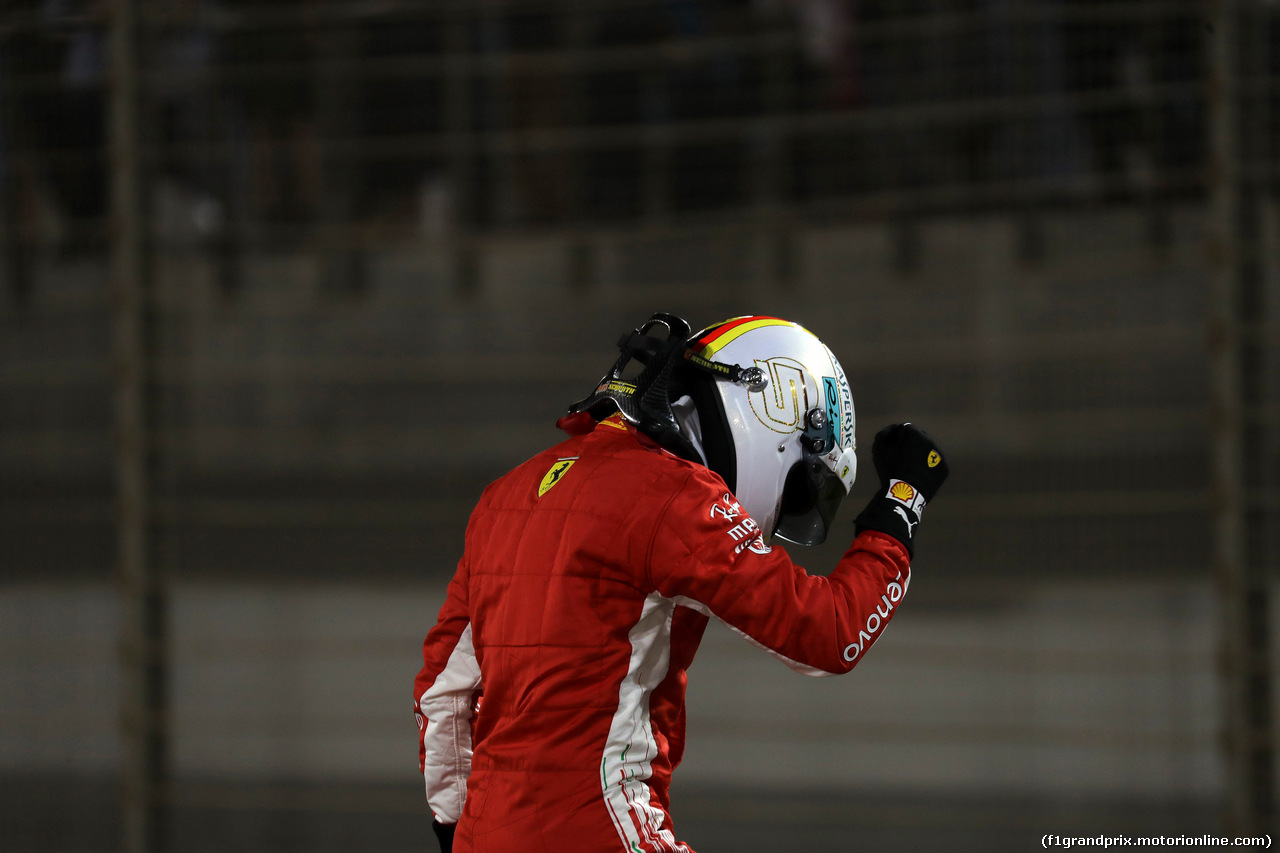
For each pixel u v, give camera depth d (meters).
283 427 19.80
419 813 12.38
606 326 20.12
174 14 11.67
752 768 13.27
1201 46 11.65
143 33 11.52
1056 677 13.98
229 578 18.03
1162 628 14.08
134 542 11.30
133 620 11.30
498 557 5.77
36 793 12.44
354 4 16.72
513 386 20.70
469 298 20.55
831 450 6.20
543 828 5.32
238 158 17.16
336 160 18.62
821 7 17.50
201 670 15.97
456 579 6.17
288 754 13.78
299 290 19.86
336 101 18.20
